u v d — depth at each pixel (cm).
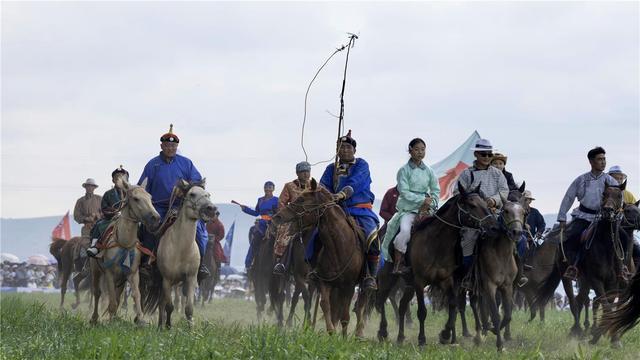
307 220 1400
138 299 1603
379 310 1675
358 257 1426
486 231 1439
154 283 1661
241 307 2881
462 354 1243
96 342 1141
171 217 1605
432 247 1498
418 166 1628
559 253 1783
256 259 2294
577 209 1748
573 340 1691
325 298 1408
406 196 1603
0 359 1070
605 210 1625
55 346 1157
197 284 1692
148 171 1709
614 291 1385
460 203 1467
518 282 1587
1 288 4922
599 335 1546
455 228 1480
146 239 1648
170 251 1572
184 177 1720
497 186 1556
